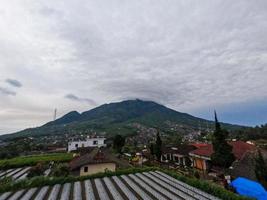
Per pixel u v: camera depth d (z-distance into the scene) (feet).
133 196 65.98
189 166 169.68
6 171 147.95
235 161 119.65
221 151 118.93
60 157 204.03
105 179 94.68
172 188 75.05
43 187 82.94
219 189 65.46
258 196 69.05
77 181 92.07
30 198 68.23
